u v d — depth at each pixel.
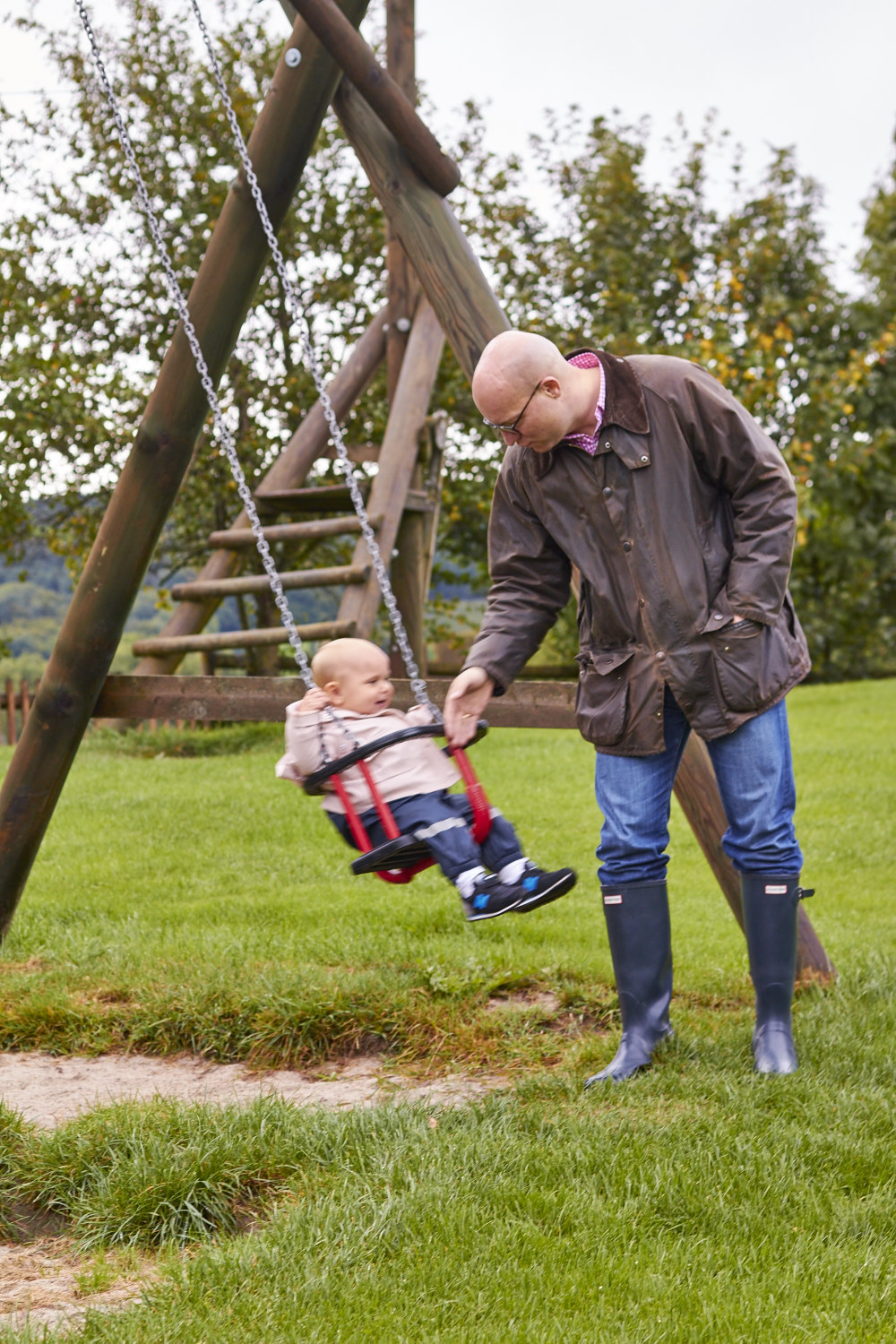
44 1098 3.49
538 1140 2.83
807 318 19.86
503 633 3.45
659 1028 3.49
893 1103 3.03
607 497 3.20
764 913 3.45
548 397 3.08
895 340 17.16
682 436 3.18
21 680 13.35
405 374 9.68
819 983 4.25
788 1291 2.16
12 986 4.30
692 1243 2.36
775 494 3.17
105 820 7.67
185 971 4.29
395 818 3.19
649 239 19.86
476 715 3.40
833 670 22.73
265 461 15.54
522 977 4.27
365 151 4.22
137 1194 2.70
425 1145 2.80
